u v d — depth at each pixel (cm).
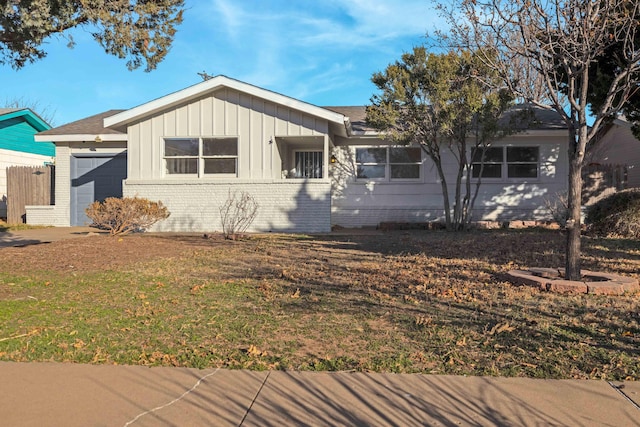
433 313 623
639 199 1391
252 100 1622
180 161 1662
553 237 1295
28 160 2298
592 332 541
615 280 745
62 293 737
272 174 1622
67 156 1903
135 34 877
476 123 1536
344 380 430
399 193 1819
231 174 1647
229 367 458
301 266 963
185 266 967
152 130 1659
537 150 1798
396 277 848
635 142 1897
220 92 1633
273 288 766
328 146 1669
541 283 736
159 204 1501
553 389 411
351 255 1108
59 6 804
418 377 435
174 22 932
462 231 1596
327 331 555
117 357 480
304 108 1572
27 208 1905
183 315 618
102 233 1579
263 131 1620
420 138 1573
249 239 1399
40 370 454
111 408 383
